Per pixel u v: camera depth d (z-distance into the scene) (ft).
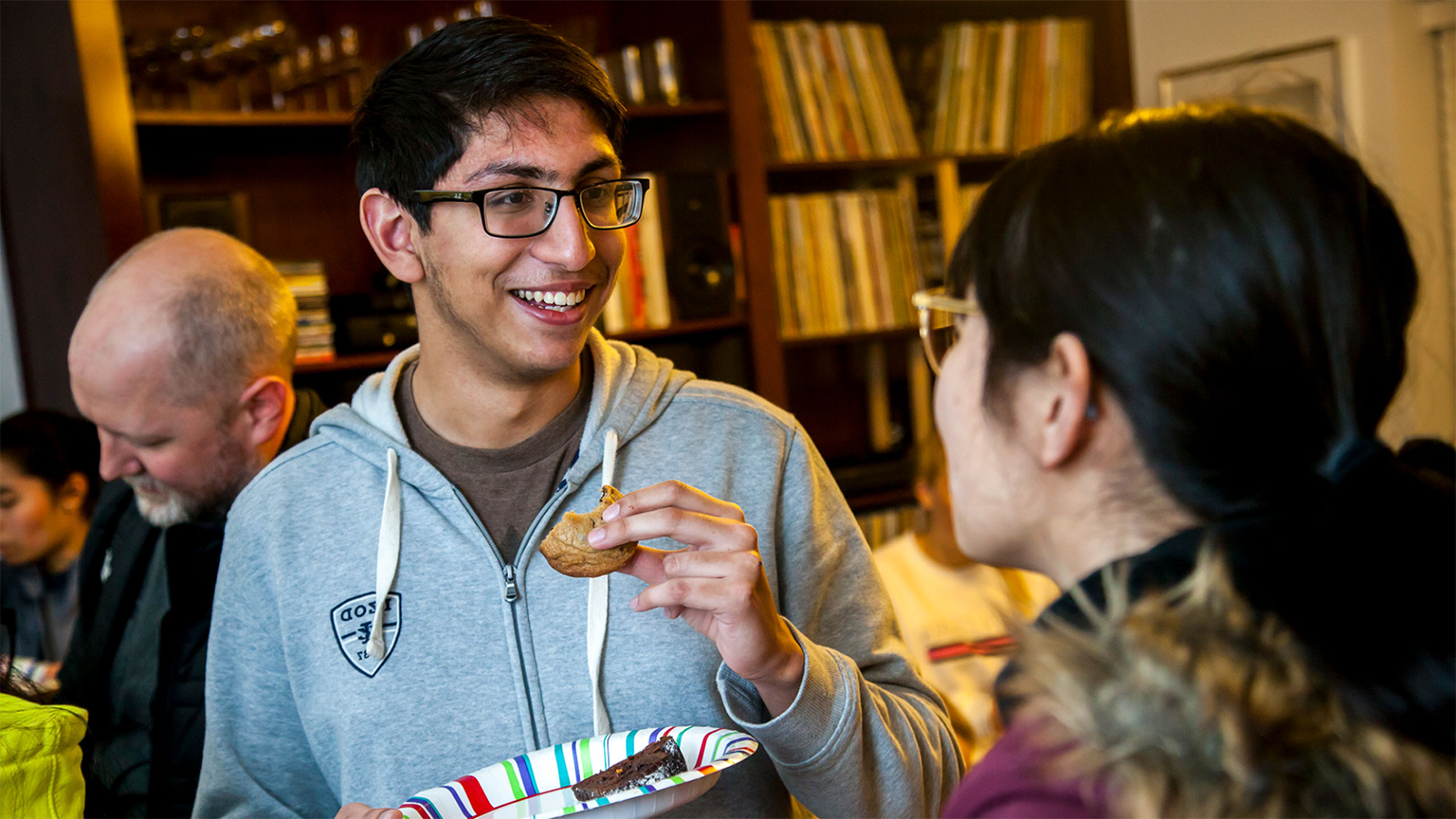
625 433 3.67
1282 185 1.65
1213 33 10.53
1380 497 1.60
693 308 9.26
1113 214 1.71
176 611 4.43
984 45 10.80
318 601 3.53
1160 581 1.64
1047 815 1.56
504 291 3.35
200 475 4.69
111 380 4.45
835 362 11.40
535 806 2.94
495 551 3.51
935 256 10.65
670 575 2.91
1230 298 1.62
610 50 10.57
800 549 3.73
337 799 3.80
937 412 2.17
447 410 3.65
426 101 3.28
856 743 3.09
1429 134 9.46
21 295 9.12
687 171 9.78
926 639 6.58
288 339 4.94
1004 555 2.08
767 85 9.80
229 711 3.71
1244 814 1.43
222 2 8.87
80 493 7.47
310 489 3.71
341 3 9.34
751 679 3.02
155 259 4.61
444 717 3.41
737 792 3.40
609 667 3.43
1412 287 1.74
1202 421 1.66
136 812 4.42
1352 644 1.51
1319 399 1.64
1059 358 1.79
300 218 9.21
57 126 7.78
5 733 2.80
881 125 10.36
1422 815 1.43
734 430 3.79
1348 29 9.53
